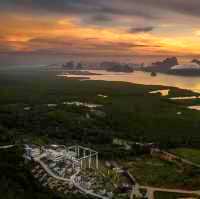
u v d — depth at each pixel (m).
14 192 170.62
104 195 195.12
